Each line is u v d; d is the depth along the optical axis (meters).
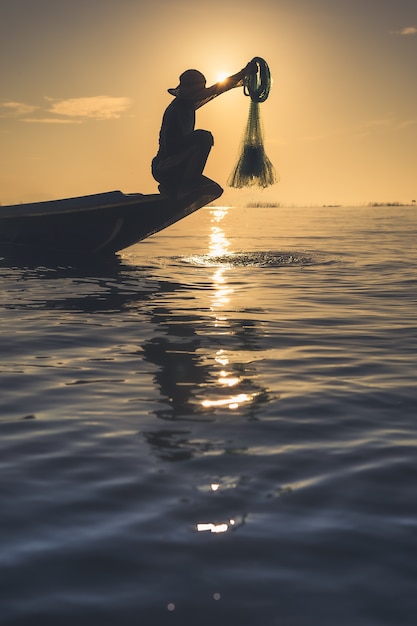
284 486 3.66
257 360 6.55
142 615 2.54
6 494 3.57
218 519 3.27
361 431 4.55
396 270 14.64
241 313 9.21
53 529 3.18
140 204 14.52
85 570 2.83
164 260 16.58
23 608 2.59
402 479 3.75
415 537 3.09
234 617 2.53
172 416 4.86
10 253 17.27
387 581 2.75
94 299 10.38
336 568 2.84
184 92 12.82
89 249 16.69
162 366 6.28
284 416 4.87
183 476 3.79
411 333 7.92
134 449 4.21
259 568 2.84
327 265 15.60
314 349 7.05
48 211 16.11
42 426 4.65
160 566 2.86
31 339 7.46
